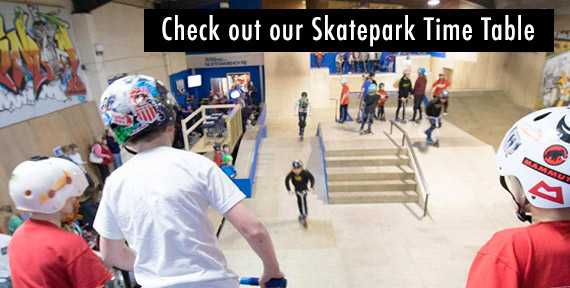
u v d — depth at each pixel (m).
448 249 5.69
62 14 7.74
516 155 0.95
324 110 15.64
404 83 10.25
